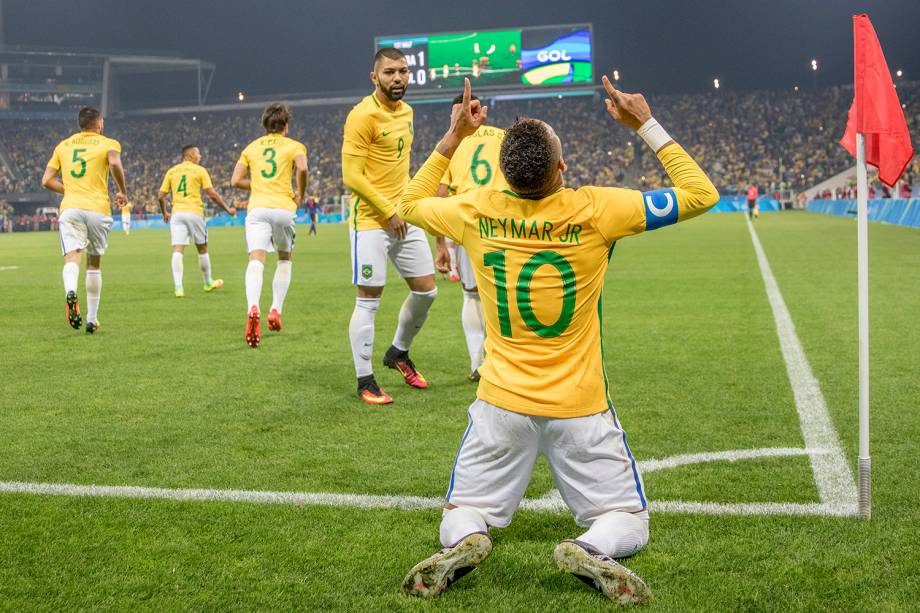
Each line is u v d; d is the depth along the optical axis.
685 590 2.53
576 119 62.03
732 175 56.72
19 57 62.53
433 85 59.09
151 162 62.22
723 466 3.73
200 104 68.69
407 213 2.88
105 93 64.88
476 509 2.68
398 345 5.55
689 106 64.06
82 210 7.71
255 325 6.77
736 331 7.39
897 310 8.48
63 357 6.62
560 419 2.58
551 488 3.50
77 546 2.93
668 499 3.32
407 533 3.03
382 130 5.20
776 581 2.57
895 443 4.03
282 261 7.88
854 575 2.61
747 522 3.06
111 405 5.04
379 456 3.98
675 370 5.83
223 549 2.90
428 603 2.49
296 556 2.83
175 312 9.34
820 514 3.12
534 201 2.60
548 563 2.77
